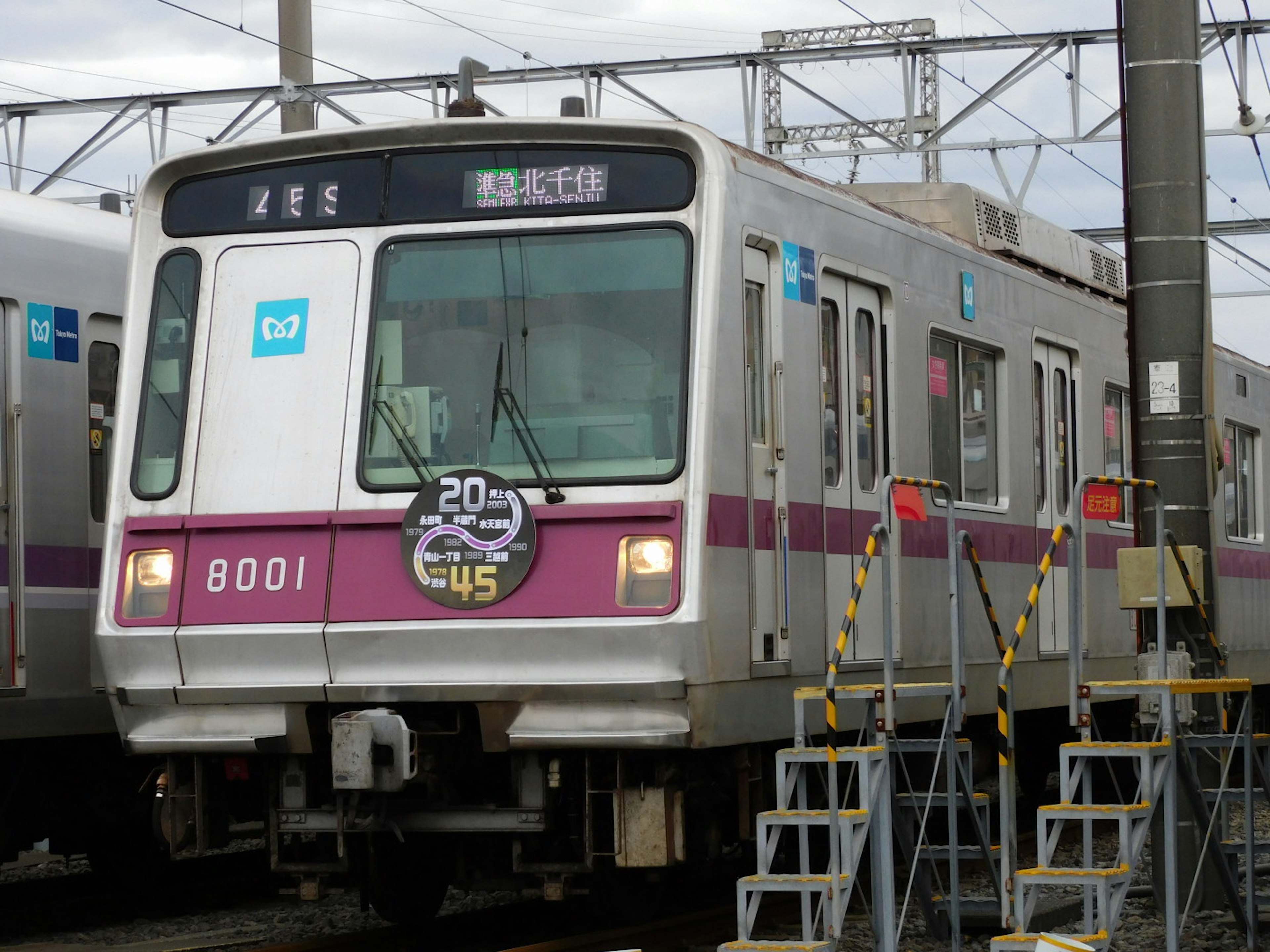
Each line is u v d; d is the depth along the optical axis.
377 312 18.20
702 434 16.97
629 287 17.56
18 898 25.59
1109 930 16.11
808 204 19.77
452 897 23.38
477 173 18.20
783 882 15.72
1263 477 37.97
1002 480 25.47
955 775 17.61
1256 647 36.78
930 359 23.14
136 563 18.42
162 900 24.50
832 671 15.72
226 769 18.67
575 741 16.88
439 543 17.25
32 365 22.22
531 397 17.59
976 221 26.47
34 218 22.66
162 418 18.75
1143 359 21.42
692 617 16.61
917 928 20.06
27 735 21.77
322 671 17.55
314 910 23.08
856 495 20.78
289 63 32.59
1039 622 26.22
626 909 19.67
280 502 18.05
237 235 18.86
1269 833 28.55
